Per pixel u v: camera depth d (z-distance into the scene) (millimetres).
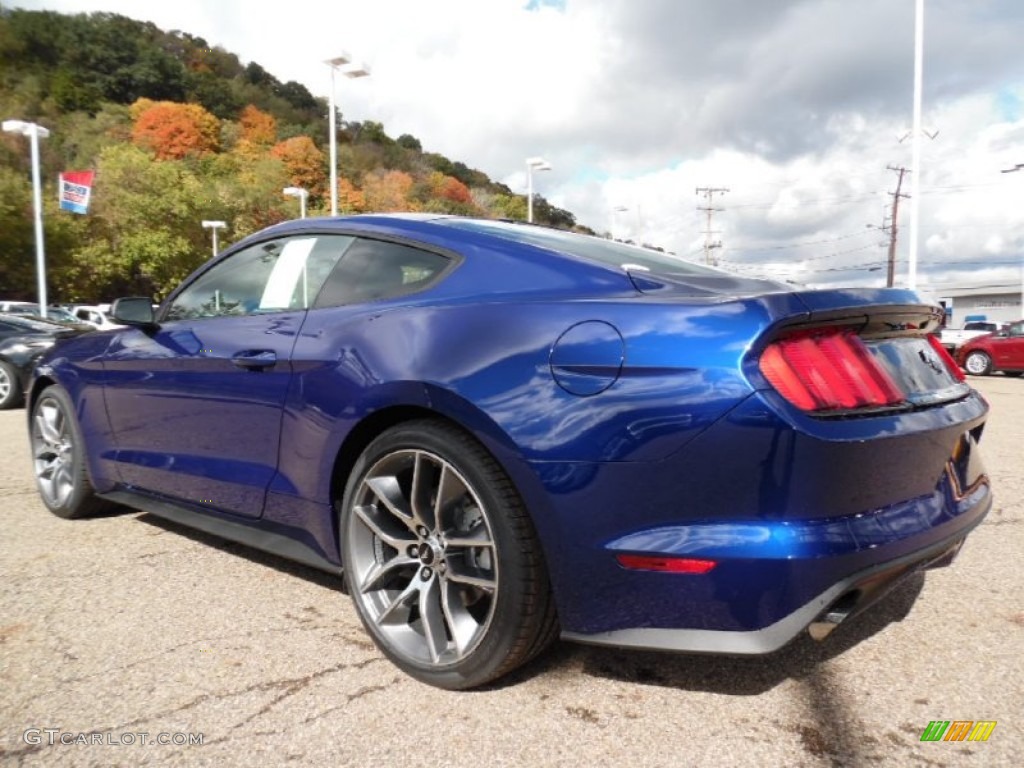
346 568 2277
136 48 105938
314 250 2734
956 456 2188
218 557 3146
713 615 1717
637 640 1789
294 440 2428
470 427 1929
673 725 1855
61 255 42812
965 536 2107
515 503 1898
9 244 39500
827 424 1696
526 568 1883
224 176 75438
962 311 66562
